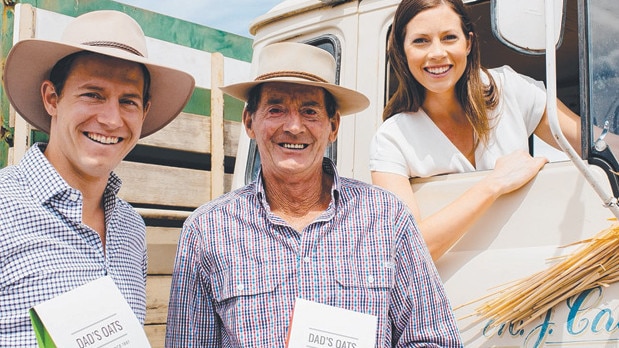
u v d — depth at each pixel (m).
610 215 2.46
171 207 4.00
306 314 2.27
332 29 3.48
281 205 2.56
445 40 2.78
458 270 2.68
